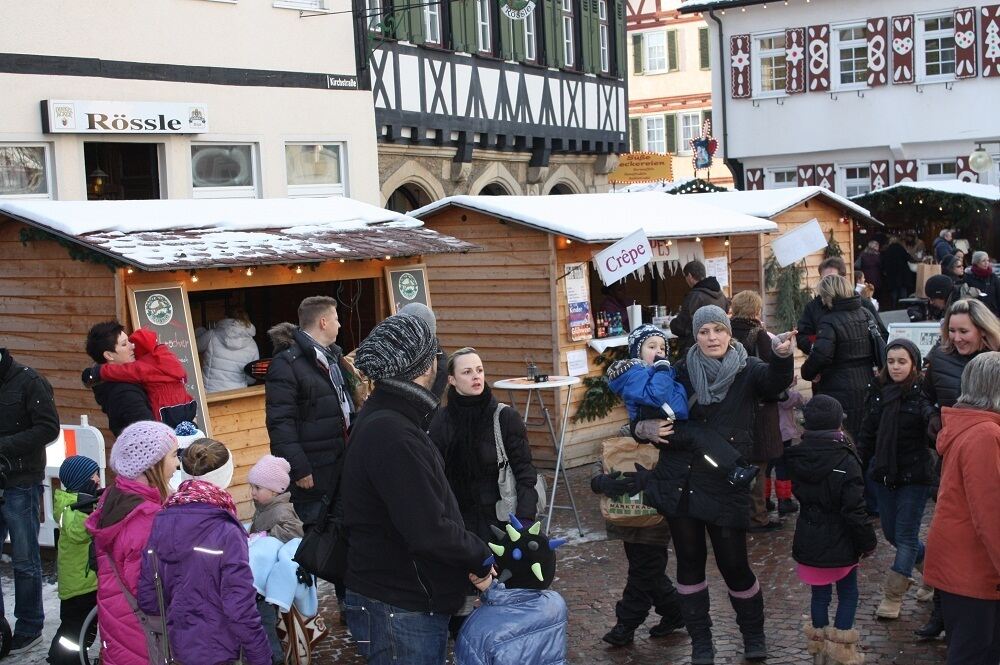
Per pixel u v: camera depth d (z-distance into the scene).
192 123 15.43
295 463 7.09
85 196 14.40
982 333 6.81
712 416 6.16
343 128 17.73
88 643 6.58
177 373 8.19
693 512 6.13
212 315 12.84
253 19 16.38
